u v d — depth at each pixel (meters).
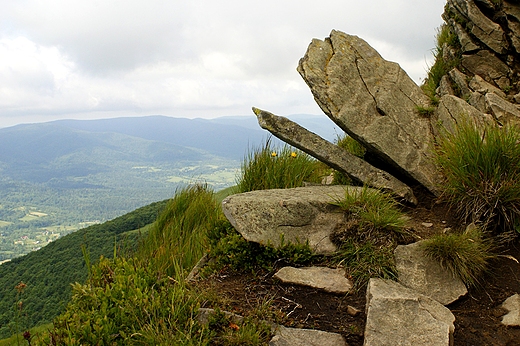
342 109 3.32
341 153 3.35
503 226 2.79
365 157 3.78
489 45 4.75
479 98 4.26
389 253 2.60
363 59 3.69
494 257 2.61
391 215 2.81
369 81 3.58
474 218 2.83
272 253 2.73
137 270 2.56
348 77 3.50
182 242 3.70
